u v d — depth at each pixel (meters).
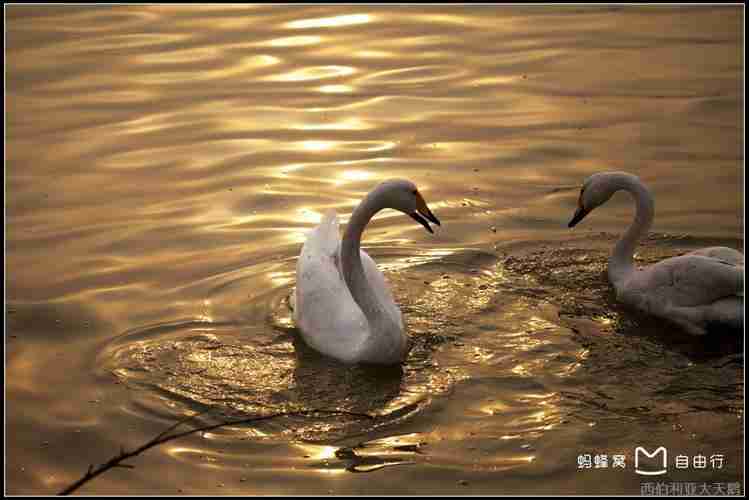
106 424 9.88
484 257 13.38
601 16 22.45
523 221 14.26
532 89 18.53
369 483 8.91
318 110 17.88
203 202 14.85
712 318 11.52
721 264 11.58
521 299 12.34
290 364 11.07
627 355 11.06
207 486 8.91
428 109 17.84
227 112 17.86
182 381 10.64
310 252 12.08
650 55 19.84
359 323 11.26
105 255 13.42
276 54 20.45
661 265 12.02
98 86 19.03
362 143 16.61
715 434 9.54
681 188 14.83
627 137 16.47
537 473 9.01
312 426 9.84
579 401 10.16
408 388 10.51
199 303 12.31
